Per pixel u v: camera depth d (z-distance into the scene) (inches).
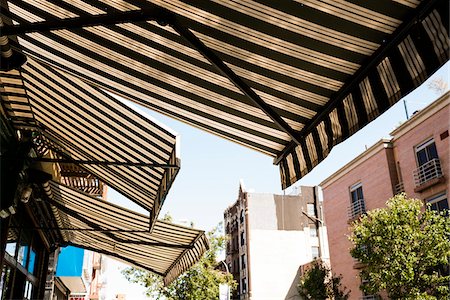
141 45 129.6
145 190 237.6
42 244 396.8
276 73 123.0
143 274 1040.8
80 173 485.7
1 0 121.3
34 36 144.9
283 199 1776.6
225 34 114.2
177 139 171.9
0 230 237.6
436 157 767.7
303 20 103.2
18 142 223.9
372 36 101.3
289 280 1659.7
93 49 140.6
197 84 140.6
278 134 151.6
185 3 106.6
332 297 1005.8
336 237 1067.3
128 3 114.5
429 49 87.5
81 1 121.6
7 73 185.5
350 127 115.3
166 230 284.2
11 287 288.7
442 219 614.9
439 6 85.1
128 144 200.1
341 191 1060.5
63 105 198.7
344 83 118.7
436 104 757.3
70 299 838.5
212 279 1053.8
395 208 642.8
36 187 272.1
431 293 621.6
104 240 363.9
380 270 623.5
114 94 166.9
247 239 1692.9
